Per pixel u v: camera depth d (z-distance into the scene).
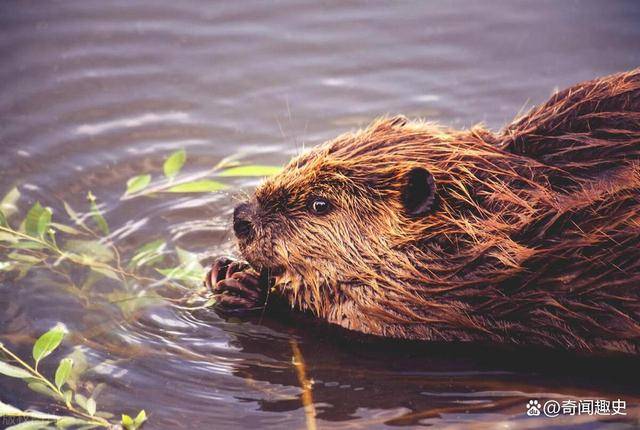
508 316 6.97
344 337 7.36
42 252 8.28
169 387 6.79
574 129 6.96
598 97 7.03
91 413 6.40
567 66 10.31
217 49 10.83
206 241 8.43
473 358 7.09
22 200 8.72
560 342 7.01
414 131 7.33
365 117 9.80
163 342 7.29
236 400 6.66
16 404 6.59
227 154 9.40
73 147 9.46
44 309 7.57
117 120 9.83
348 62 10.59
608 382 6.82
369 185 7.10
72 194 8.88
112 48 10.83
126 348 7.19
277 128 9.72
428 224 6.98
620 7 11.20
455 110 9.83
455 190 6.99
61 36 10.96
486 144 7.10
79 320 7.46
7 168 9.12
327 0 11.53
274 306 7.74
